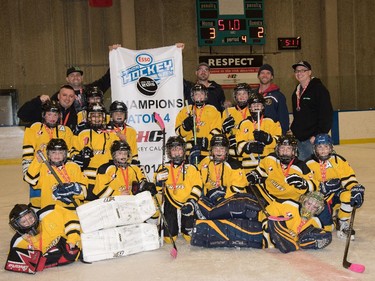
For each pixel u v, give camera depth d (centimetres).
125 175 460
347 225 456
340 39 1633
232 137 524
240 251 429
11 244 395
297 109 565
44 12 1475
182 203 459
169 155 460
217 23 1524
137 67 586
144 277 370
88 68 1508
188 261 405
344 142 1399
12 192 799
